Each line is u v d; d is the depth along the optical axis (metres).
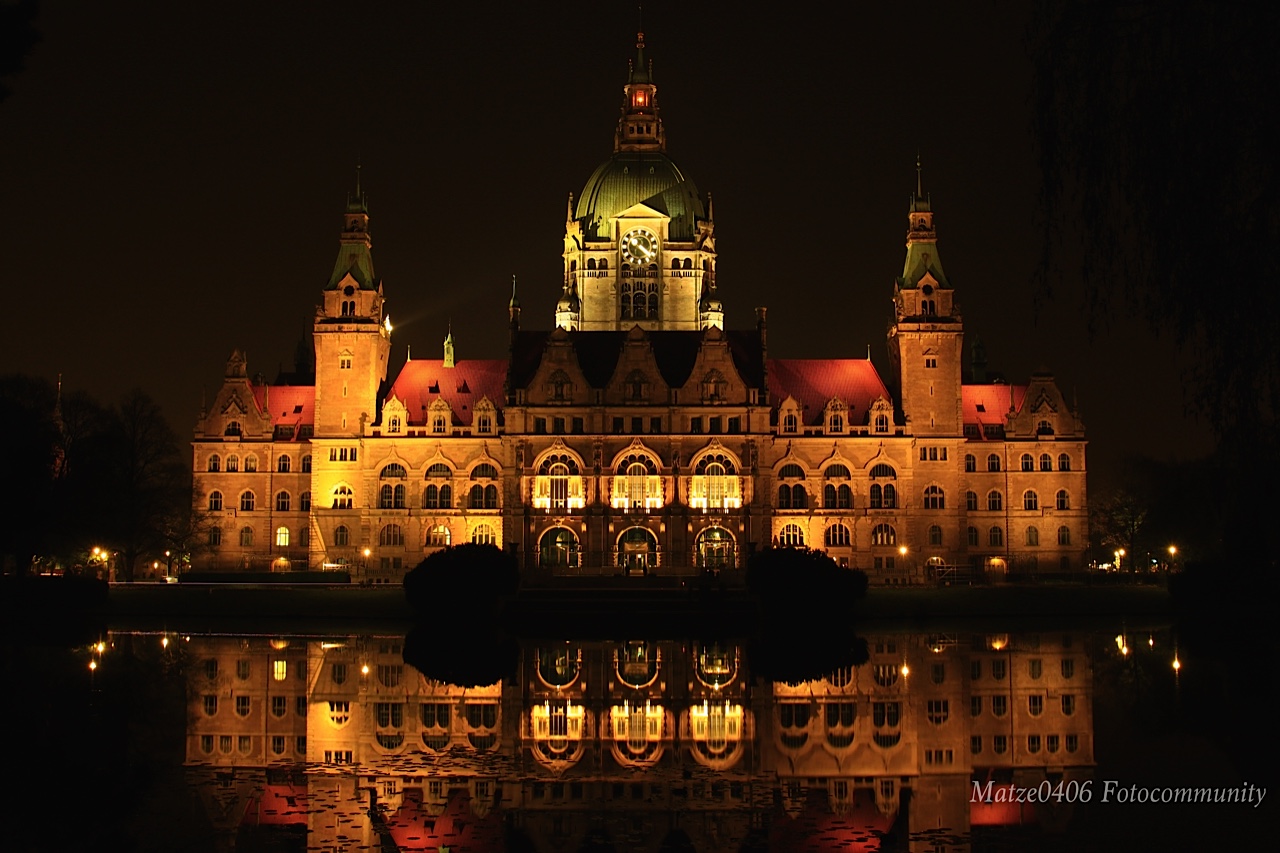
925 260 179.88
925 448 176.38
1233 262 33.66
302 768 53.25
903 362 177.88
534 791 49.25
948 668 87.00
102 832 43.19
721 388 171.00
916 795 48.66
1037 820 44.75
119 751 56.78
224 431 182.50
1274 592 126.44
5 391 147.00
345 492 176.75
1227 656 92.75
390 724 63.84
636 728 62.81
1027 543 179.12
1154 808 46.28
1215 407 34.50
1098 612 132.25
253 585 152.75
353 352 178.38
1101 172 35.44
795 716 66.56
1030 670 85.50
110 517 155.75
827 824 44.47
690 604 127.69
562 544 169.88
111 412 162.00
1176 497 164.38
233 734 61.00
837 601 124.00
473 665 89.25
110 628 117.88
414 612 128.88
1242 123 33.50
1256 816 44.97
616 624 119.88
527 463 169.62
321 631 115.81
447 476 175.75
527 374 176.75
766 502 170.62
